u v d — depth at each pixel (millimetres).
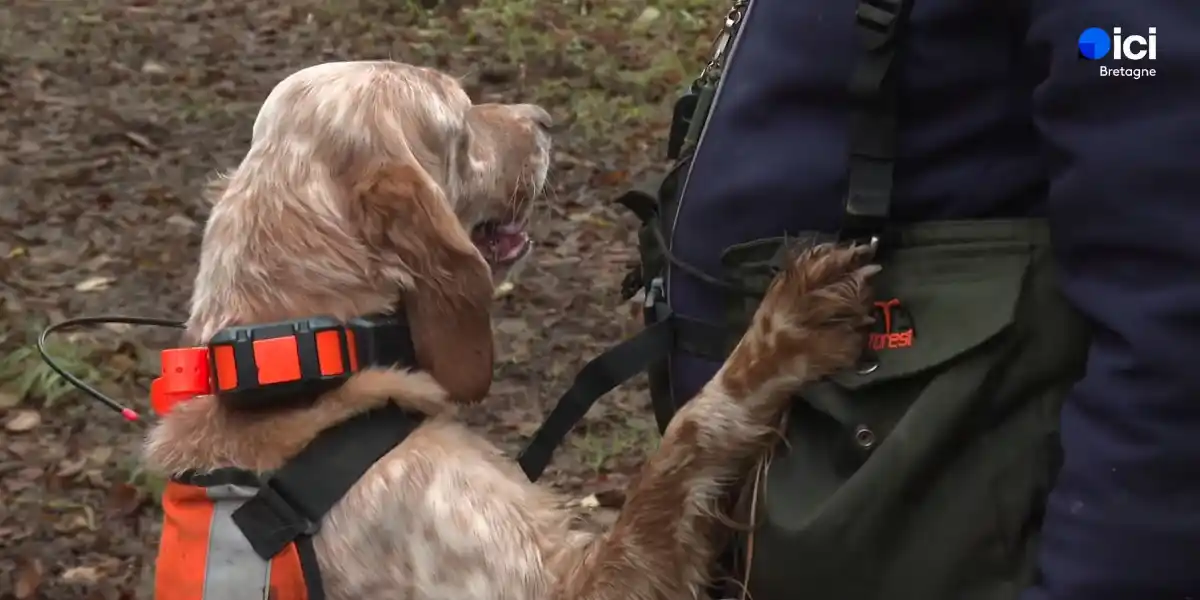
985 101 1523
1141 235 1191
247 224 2146
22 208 5688
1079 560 1237
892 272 1574
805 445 1647
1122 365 1202
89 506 3797
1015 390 1469
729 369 1794
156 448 2078
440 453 2072
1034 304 1468
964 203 1545
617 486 3771
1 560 3568
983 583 1448
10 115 6746
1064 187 1268
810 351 1625
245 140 6559
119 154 6328
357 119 2201
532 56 7582
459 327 2104
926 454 1452
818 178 1643
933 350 1491
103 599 3430
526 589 2045
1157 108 1189
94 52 7707
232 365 1972
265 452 2000
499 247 2592
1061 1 1282
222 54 7801
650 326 1925
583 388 2000
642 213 2045
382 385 2041
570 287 5062
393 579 1989
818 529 1483
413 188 2102
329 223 2107
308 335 1996
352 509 1984
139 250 5367
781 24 1679
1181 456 1163
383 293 2094
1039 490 1449
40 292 5004
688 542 1927
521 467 2139
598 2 8484
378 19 8312
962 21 1503
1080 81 1243
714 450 1837
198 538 1947
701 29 8055
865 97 1535
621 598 1954
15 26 8070
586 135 6488
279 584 1923
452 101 2383
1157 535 1182
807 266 1632
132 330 4742
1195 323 1153
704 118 1946
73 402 4270
